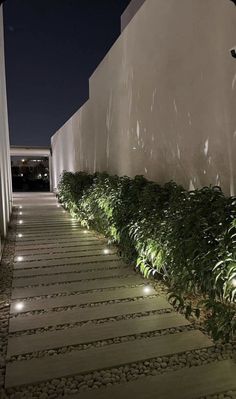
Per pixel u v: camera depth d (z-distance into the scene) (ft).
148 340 7.29
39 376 6.10
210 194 8.82
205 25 10.14
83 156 29.32
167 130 12.96
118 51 18.61
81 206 21.76
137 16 15.52
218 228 7.45
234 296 6.55
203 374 6.10
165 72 12.93
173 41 12.17
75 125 32.83
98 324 8.09
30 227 21.90
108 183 17.29
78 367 6.36
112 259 13.82
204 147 10.52
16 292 10.25
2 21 24.25
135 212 12.26
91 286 10.68
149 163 14.83
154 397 5.55
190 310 7.82
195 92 10.89
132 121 16.72
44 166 73.15
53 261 13.62
